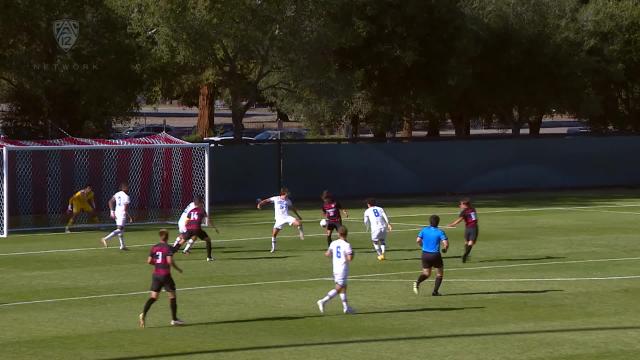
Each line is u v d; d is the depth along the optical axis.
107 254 74.69
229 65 134.12
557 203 127.94
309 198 135.12
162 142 112.50
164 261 45.78
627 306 51.78
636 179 160.00
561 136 154.12
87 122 129.50
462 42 154.38
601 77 172.00
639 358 39.16
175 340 42.75
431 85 159.00
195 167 124.12
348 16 142.25
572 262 70.06
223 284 59.56
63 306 51.78
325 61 135.75
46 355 39.78
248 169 130.50
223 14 121.88
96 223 102.25
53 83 119.81
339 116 161.25
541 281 60.84
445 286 58.88
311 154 135.12
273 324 46.66
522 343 42.06
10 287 58.34
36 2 116.44
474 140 147.25
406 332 44.59
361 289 57.59
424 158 143.50
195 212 70.88
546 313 49.59
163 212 116.88
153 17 120.25
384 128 176.12
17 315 49.12
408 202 131.25
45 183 114.44
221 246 79.69
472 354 39.78
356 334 44.12
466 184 146.88
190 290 57.22
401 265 68.00
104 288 57.94
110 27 122.56
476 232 68.88
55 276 62.94
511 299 54.03
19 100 125.88
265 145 131.75
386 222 70.56
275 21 127.50
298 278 62.06
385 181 140.75
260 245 80.38
